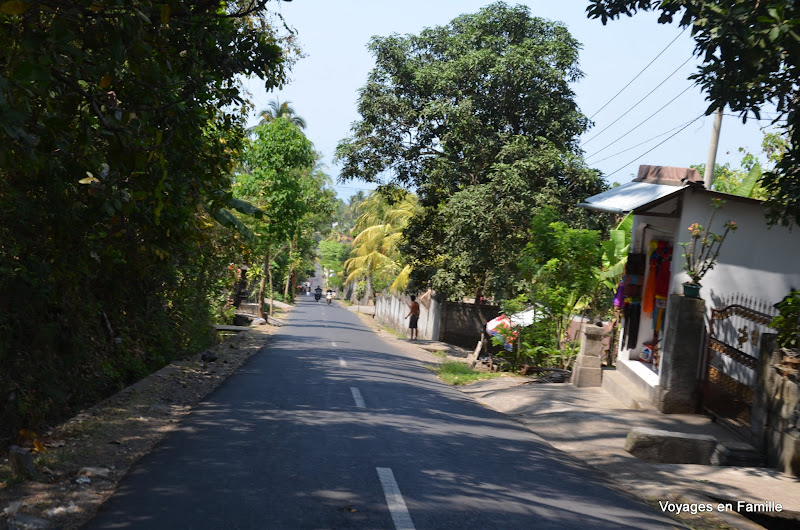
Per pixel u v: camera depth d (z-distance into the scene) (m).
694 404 11.46
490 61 23.55
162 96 7.18
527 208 21.83
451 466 7.02
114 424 8.25
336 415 9.57
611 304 20.27
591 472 7.76
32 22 5.33
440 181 24.19
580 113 23.78
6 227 7.93
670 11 8.42
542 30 24.88
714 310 11.30
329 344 23.47
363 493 5.75
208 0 6.65
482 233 22.06
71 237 8.84
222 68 7.94
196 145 8.84
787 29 7.00
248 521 4.89
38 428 7.84
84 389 9.76
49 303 9.01
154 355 13.71
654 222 14.03
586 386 14.86
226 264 21.48
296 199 29.89
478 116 24.09
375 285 57.66
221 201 9.82
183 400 10.45
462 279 25.00
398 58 25.56
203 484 5.80
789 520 6.62
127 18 5.33
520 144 22.48
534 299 18.53
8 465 6.21
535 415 11.85
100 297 12.05
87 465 6.37
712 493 7.06
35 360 8.44
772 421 8.59
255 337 23.84
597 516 5.71
